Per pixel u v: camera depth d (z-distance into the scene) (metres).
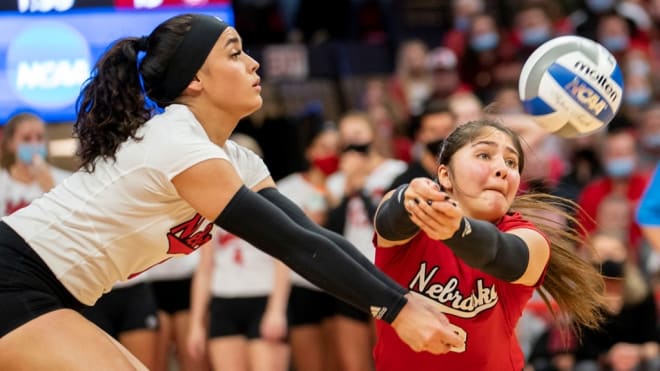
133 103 4.57
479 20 12.48
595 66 5.38
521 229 4.48
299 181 9.09
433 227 4.02
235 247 8.80
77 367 4.42
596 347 7.92
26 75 9.41
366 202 8.76
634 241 9.29
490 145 4.54
